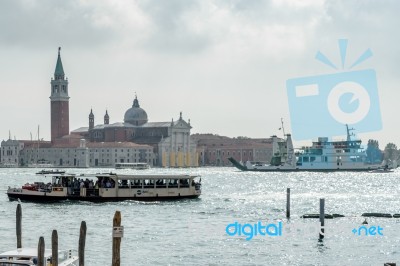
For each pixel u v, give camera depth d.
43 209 114.12
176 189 127.38
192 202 128.88
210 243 78.62
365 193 171.62
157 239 81.75
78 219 101.12
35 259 50.84
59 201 122.12
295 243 78.75
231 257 70.12
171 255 70.94
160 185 125.75
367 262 68.38
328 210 120.38
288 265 66.69
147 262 67.25
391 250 74.62
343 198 152.25
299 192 176.50
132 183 123.69
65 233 86.31
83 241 54.03
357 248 75.62
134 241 80.19
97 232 87.00
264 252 73.00
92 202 121.69
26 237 82.62
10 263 50.38
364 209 122.75
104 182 122.94
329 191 180.75
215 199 142.62
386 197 155.25
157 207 118.88
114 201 122.38
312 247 76.25
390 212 115.94
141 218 103.62
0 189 190.50
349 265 66.81
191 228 92.38
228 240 81.00
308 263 67.81
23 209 114.25
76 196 121.81
